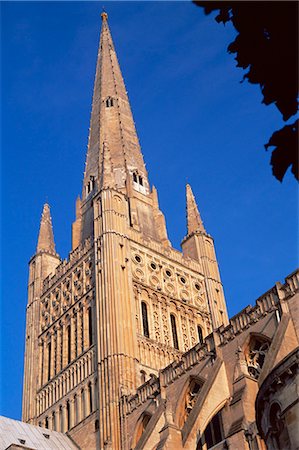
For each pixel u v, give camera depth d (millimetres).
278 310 44219
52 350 71625
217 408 45000
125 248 69812
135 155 88375
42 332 74812
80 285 72375
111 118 93250
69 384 65312
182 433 43781
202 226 83250
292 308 43094
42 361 72375
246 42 8320
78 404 62344
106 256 68188
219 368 46938
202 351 50500
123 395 56406
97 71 103875
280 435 27047
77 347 67375
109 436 54719
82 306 69812
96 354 62656
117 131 91000
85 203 84562
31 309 78250
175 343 67750
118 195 74750
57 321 73125
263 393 28781
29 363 73125
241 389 40125
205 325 72750
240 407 38938
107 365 59562
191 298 73875
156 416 49438
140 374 60031
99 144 89812
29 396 69750
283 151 8328
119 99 96750
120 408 55812
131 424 53906
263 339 45031
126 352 60344
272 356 39000
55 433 61469
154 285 70625
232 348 47312
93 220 77500
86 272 72438
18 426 60250
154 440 47844
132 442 52625
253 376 44156
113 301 63969
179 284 73812
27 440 57531
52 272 80875
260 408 29312
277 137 8352
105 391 58156
